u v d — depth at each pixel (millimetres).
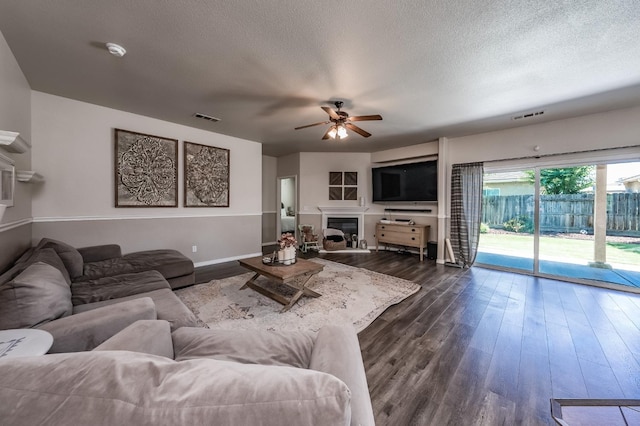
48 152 3074
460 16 1752
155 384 496
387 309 2811
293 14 1742
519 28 1863
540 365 1858
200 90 2906
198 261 4473
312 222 6258
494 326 2432
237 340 1238
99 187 3436
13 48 2148
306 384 513
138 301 1560
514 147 4230
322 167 6246
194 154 4336
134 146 3678
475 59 2260
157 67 2428
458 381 1695
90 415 447
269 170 6816
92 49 2154
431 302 3004
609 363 1879
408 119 3818
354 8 1688
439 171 5004
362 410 745
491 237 4660
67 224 3221
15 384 473
